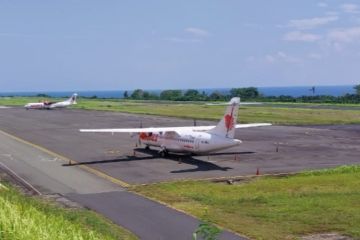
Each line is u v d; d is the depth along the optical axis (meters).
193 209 34.44
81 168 51.84
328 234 28.41
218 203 36.22
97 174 48.34
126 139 77.38
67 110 155.38
